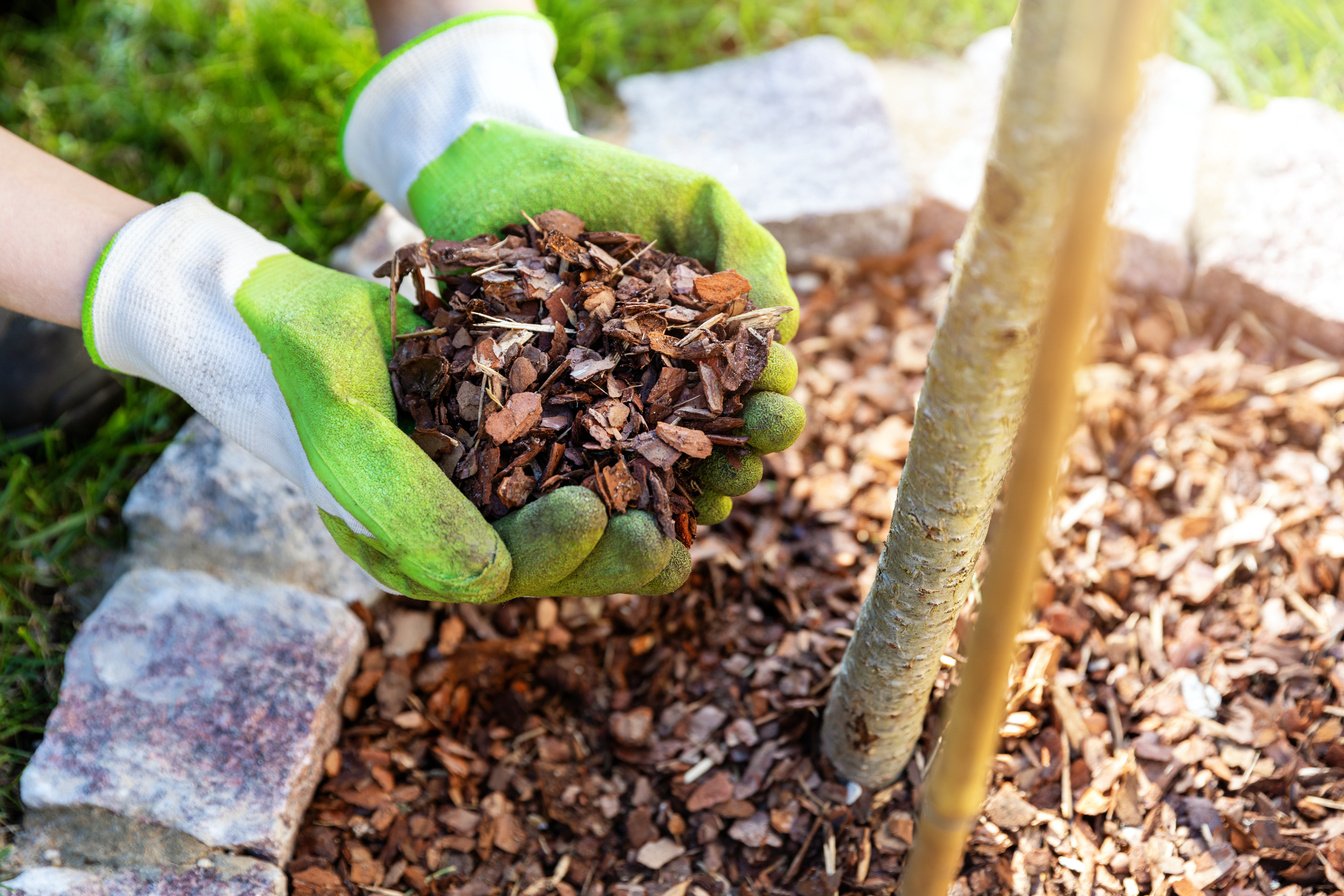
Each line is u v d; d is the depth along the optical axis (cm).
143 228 80
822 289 107
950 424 68
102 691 87
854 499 97
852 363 104
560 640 91
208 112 114
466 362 77
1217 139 110
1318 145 106
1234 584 91
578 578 73
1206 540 92
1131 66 54
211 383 79
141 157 113
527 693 91
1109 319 103
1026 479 61
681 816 87
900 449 98
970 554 74
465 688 91
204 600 90
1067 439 61
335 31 116
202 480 93
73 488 97
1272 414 98
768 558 94
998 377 66
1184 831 83
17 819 85
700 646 92
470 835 87
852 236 108
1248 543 92
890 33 120
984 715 66
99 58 118
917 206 109
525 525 72
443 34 88
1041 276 64
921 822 71
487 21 89
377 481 73
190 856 83
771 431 75
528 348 77
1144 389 100
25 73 118
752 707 89
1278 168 106
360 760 88
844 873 84
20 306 82
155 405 100
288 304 78
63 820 84
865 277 109
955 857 72
